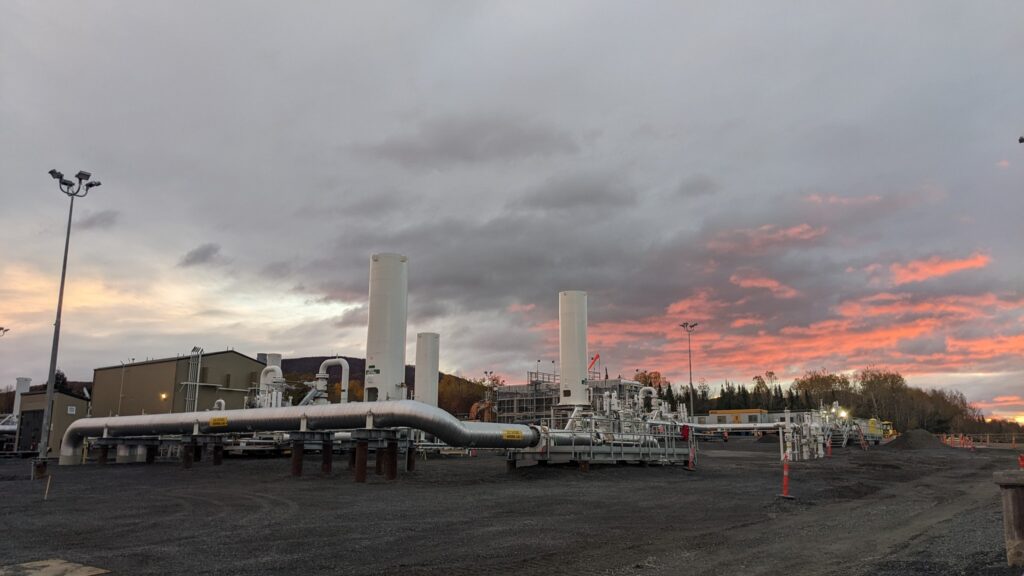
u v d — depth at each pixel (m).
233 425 32.75
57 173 36.06
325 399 40.69
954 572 10.70
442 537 14.52
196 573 10.86
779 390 165.12
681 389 166.00
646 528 16.33
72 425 40.19
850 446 80.50
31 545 13.24
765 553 13.13
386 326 34.78
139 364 54.41
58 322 35.31
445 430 27.59
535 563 11.94
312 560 11.96
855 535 15.57
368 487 25.25
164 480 27.89
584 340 38.50
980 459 53.91
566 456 33.06
